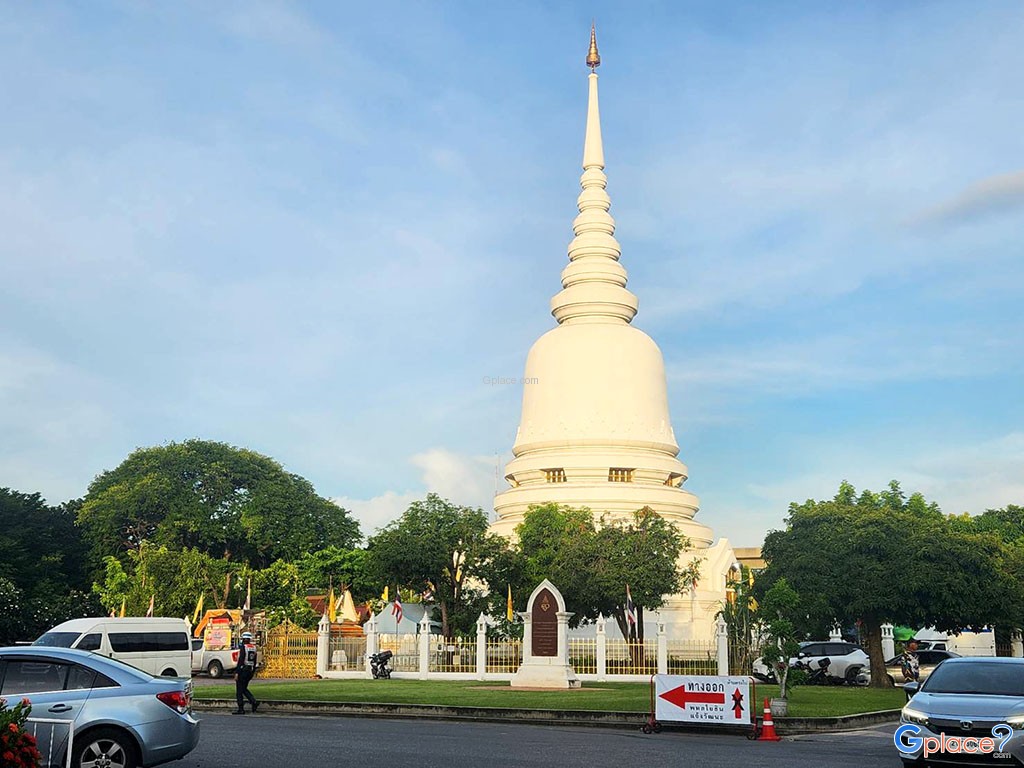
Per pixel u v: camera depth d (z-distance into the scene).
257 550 93.25
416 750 23.06
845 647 54.34
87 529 90.12
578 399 74.31
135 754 18.12
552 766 20.81
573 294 78.19
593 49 83.50
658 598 56.41
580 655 52.06
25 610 57.56
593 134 82.38
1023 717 19.06
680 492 72.31
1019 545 78.62
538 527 60.72
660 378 76.75
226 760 21.02
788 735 28.95
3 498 81.44
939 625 53.12
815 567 51.00
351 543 98.38
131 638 38.91
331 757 21.58
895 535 51.50
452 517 59.31
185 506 89.19
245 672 33.75
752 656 42.50
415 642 54.84
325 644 53.53
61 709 18.02
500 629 55.56
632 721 30.53
